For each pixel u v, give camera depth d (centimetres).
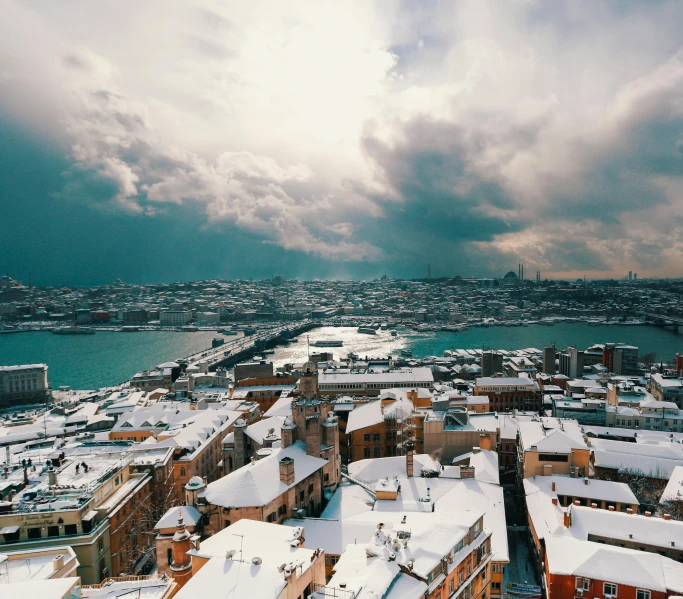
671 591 7044
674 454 13225
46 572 6378
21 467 10862
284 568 5556
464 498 10200
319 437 10538
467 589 6944
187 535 6406
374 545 6319
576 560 7850
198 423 15950
